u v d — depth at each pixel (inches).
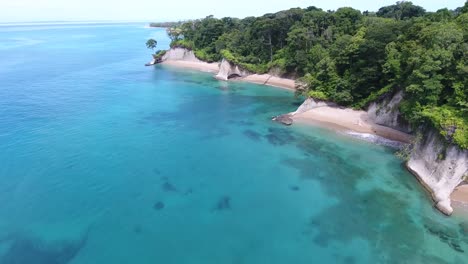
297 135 1845.5
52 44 6943.9
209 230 1042.1
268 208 1162.0
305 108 2148.1
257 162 1514.5
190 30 4877.0
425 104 1365.7
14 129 1854.1
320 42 2997.0
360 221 1083.9
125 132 1868.8
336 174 1395.2
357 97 2011.6
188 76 3727.9
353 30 2974.9
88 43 7258.9
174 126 1989.4
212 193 1253.1
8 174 1348.4
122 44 7076.8
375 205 1165.7
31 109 2241.6
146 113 2242.9
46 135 1781.5
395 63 1656.0
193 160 1529.3
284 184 1321.4
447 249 944.9
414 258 915.4
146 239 997.2
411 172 1359.5
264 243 986.7
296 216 1117.1
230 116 2206.0
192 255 934.4
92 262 902.4
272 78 3297.2
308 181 1344.7
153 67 4291.3
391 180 1325.0
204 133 1879.9
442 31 1362.0
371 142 1710.1
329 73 2105.1
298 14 3496.6
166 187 1289.4
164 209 1146.7
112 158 1530.5
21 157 1503.4
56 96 2608.3
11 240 981.2
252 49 3575.3
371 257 924.6
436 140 1242.0
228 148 1669.5
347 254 938.1
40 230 1026.1
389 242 982.4
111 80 3346.5
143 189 1269.7
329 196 1234.0
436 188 1179.9
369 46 1877.5
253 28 3567.9
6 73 3454.7
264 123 2062.0
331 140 1761.8
